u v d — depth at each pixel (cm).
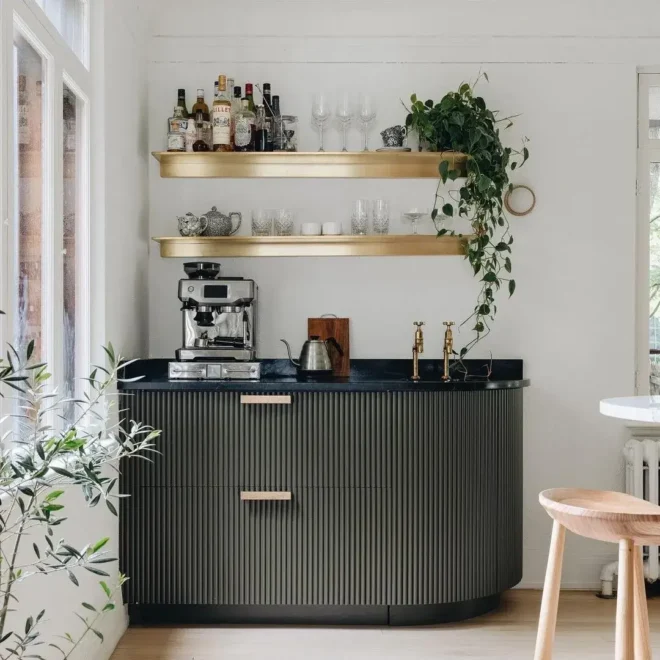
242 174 385
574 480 394
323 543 335
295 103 393
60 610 244
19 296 219
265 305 393
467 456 338
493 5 388
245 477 335
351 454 334
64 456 216
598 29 390
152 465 336
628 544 191
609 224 393
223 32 391
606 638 327
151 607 345
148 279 391
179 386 333
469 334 393
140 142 373
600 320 393
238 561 336
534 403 395
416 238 376
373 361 392
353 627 341
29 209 229
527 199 390
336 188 393
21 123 221
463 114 370
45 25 241
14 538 201
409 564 334
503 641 323
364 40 392
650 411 200
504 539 349
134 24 359
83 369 297
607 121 392
